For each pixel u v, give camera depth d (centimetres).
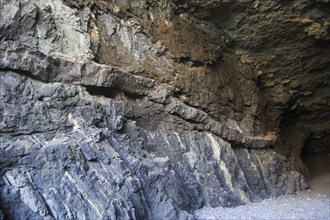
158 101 1032
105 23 1020
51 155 614
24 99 662
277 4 1406
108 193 641
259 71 1773
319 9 1399
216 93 1377
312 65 1733
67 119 720
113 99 891
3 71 651
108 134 770
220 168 1116
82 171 636
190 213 820
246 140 1376
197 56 1322
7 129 608
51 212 555
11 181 545
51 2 850
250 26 1552
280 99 1806
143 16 1197
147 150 906
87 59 861
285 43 1619
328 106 1959
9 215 512
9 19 697
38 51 709
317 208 888
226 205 980
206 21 1544
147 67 1083
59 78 757
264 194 1281
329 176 1880
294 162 1783
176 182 848
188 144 1074
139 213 673
